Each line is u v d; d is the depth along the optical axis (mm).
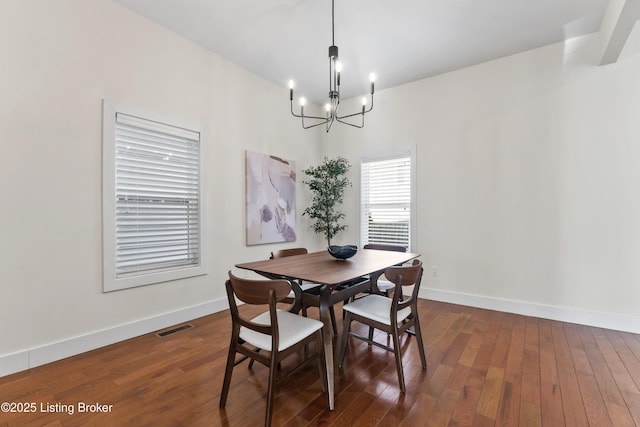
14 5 1998
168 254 2918
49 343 2146
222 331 2748
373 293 2395
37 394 1769
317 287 2234
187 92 3021
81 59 2297
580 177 2938
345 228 4562
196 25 2799
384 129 4184
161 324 2805
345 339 2113
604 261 2840
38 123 2098
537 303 3148
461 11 2562
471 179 3531
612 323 2791
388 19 2676
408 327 2008
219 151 3332
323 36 2959
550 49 3072
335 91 2439
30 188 2068
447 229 3695
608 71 2812
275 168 3998
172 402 1700
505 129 3322
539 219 3143
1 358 1946
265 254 3893
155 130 2756
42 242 2121
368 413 1616
